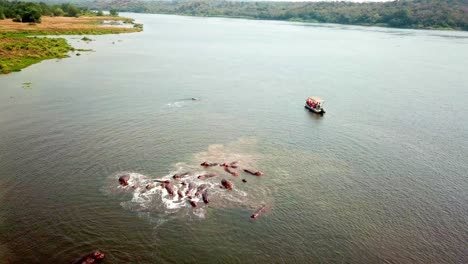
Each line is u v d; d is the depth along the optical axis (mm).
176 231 47625
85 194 54250
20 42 159625
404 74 148500
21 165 61219
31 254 42969
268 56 184375
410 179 63125
